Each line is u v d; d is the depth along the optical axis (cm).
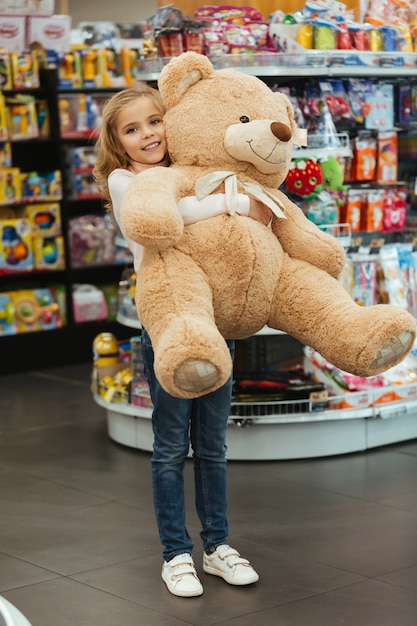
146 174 316
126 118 336
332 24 511
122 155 345
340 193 521
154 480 349
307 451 502
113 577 365
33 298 741
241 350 539
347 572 365
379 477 473
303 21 520
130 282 543
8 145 725
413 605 336
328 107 506
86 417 605
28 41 743
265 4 582
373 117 528
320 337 318
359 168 529
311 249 330
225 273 315
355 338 308
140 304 313
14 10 730
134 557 384
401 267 540
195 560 379
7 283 780
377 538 398
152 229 300
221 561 358
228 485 466
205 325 292
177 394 291
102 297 775
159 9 511
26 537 408
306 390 495
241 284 315
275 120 329
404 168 573
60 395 664
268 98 333
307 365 523
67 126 756
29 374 731
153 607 339
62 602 343
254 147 319
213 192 323
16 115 726
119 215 334
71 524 422
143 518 428
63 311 762
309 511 430
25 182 735
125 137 339
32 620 329
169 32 499
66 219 755
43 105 748
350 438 509
